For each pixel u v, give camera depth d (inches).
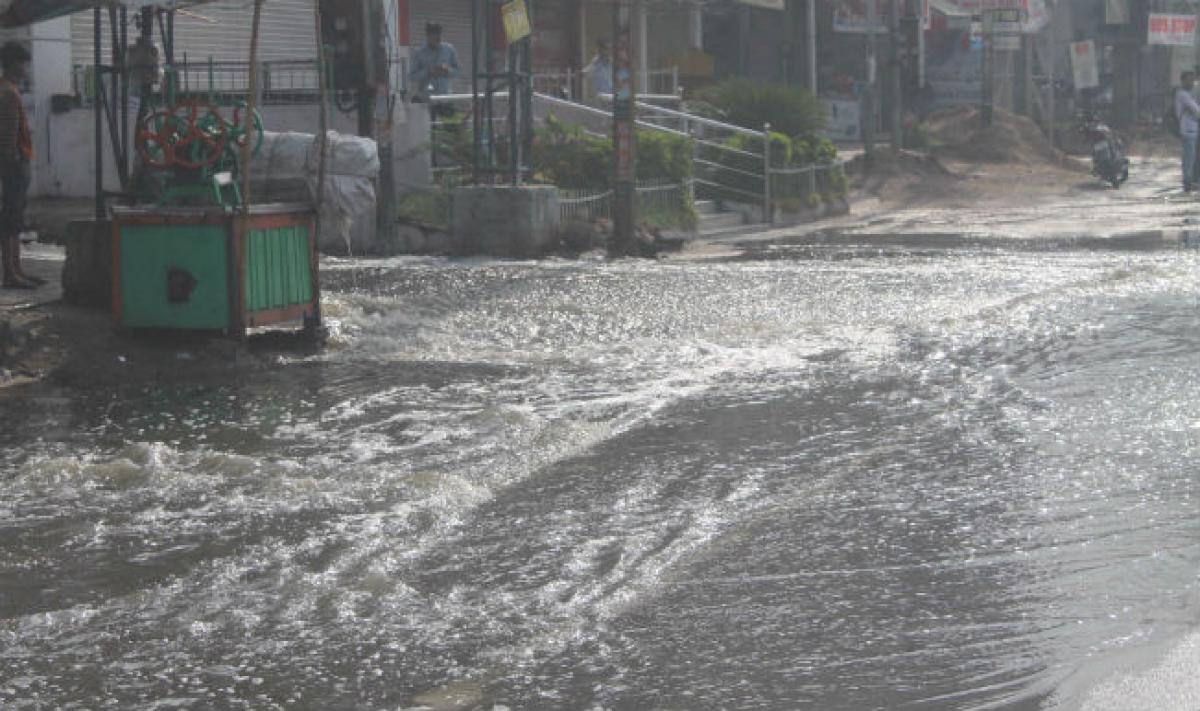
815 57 3297.2
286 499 464.8
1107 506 446.3
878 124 3437.5
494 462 517.0
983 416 592.7
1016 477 487.5
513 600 363.9
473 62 1322.6
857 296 983.6
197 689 308.0
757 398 642.8
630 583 376.2
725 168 1731.1
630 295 993.5
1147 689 295.1
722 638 335.3
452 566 392.8
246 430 579.2
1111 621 339.0
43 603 364.5
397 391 667.4
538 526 432.5
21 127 871.7
